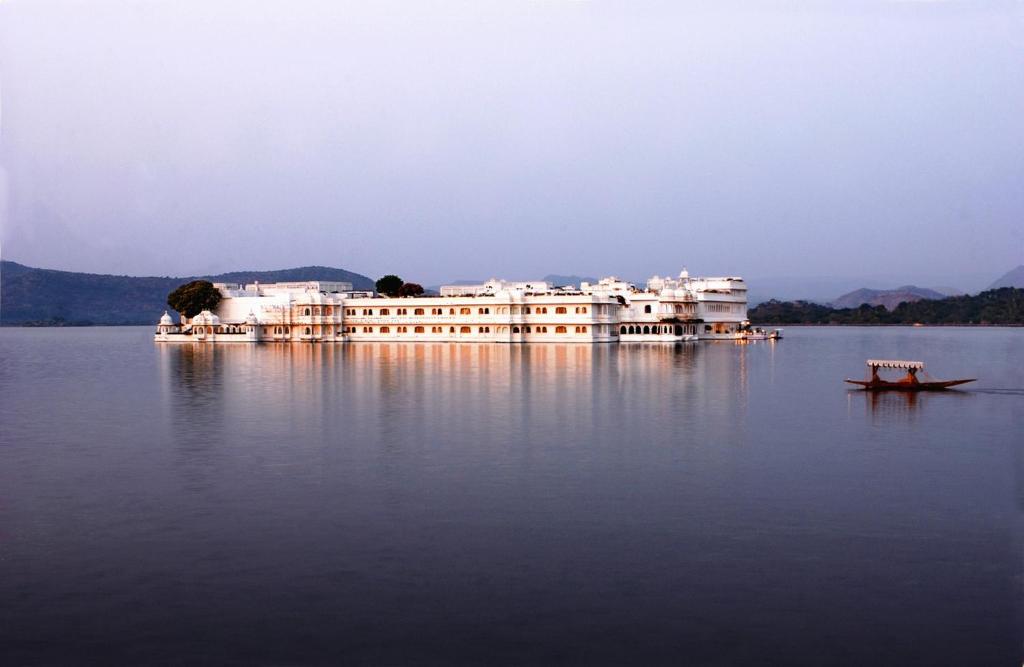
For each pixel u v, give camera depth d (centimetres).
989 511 3581
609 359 12506
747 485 4041
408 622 2559
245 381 9288
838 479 4156
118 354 16125
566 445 5066
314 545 3197
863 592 2738
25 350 18700
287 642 2445
